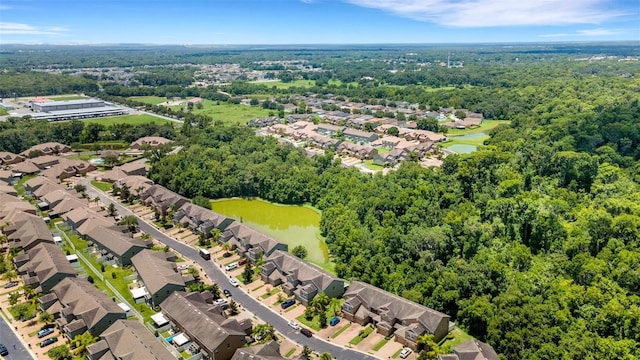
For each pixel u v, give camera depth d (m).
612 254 127.00
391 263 132.62
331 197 187.25
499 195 166.38
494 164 197.00
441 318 105.12
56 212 176.38
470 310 108.81
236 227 158.50
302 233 172.62
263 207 199.12
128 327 101.38
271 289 129.38
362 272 131.62
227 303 120.56
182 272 136.50
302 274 127.38
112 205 179.25
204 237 157.25
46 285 124.12
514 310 103.25
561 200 154.38
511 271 125.19
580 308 105.88
